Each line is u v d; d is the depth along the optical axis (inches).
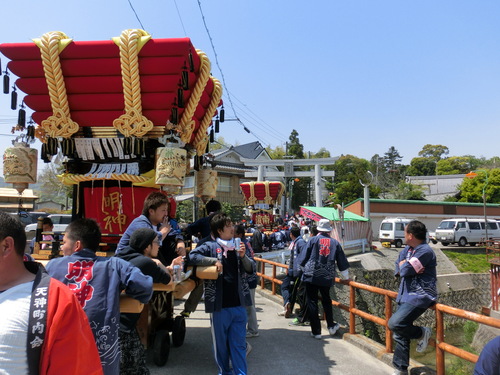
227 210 1135.0
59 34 178.2
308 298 245.4
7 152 195.6
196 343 228.7
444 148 3435.0
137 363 132.9
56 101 184.4
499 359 92.0
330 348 225.5
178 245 185.6
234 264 173.2
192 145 233.0
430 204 1428.4
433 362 412.5
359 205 1365.7
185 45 167.8
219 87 231.0
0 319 61.9
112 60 177.0
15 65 179.9
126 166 197.2
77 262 106.2
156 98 180.5
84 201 207.3
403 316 171.2
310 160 1062.4
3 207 410.0
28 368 61.7
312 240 245.8
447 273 988.6
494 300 615.5
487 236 1124.5
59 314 64.3
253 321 245.9
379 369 193.6
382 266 910.4
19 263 69.3
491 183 1690.5
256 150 1663.4
